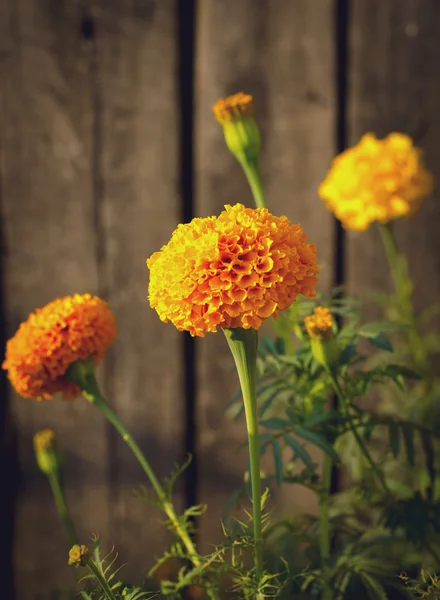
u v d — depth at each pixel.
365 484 0.87
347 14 1.01
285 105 1.01
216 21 1.00
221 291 0.71
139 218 1.01
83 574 0.82
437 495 0.90
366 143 0.97
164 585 0.78
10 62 0.99
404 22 1.01
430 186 0.97
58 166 1.00
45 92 1.00
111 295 1.01
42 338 0.80
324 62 1.01
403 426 0.84
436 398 0.94
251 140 0.85
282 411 0.94
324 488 0.83
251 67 1.00
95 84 1.00
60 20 0.99
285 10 1.00
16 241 1.01
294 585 0.83
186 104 1.01
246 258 0.71
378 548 0.86
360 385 0.84
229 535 0.76
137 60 1.00
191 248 0.71
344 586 0.81
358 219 0.95
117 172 1.01
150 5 0.99
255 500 0.75
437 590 0.74
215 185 1.01
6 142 1.00
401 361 0.98
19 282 1.01
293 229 0.73
